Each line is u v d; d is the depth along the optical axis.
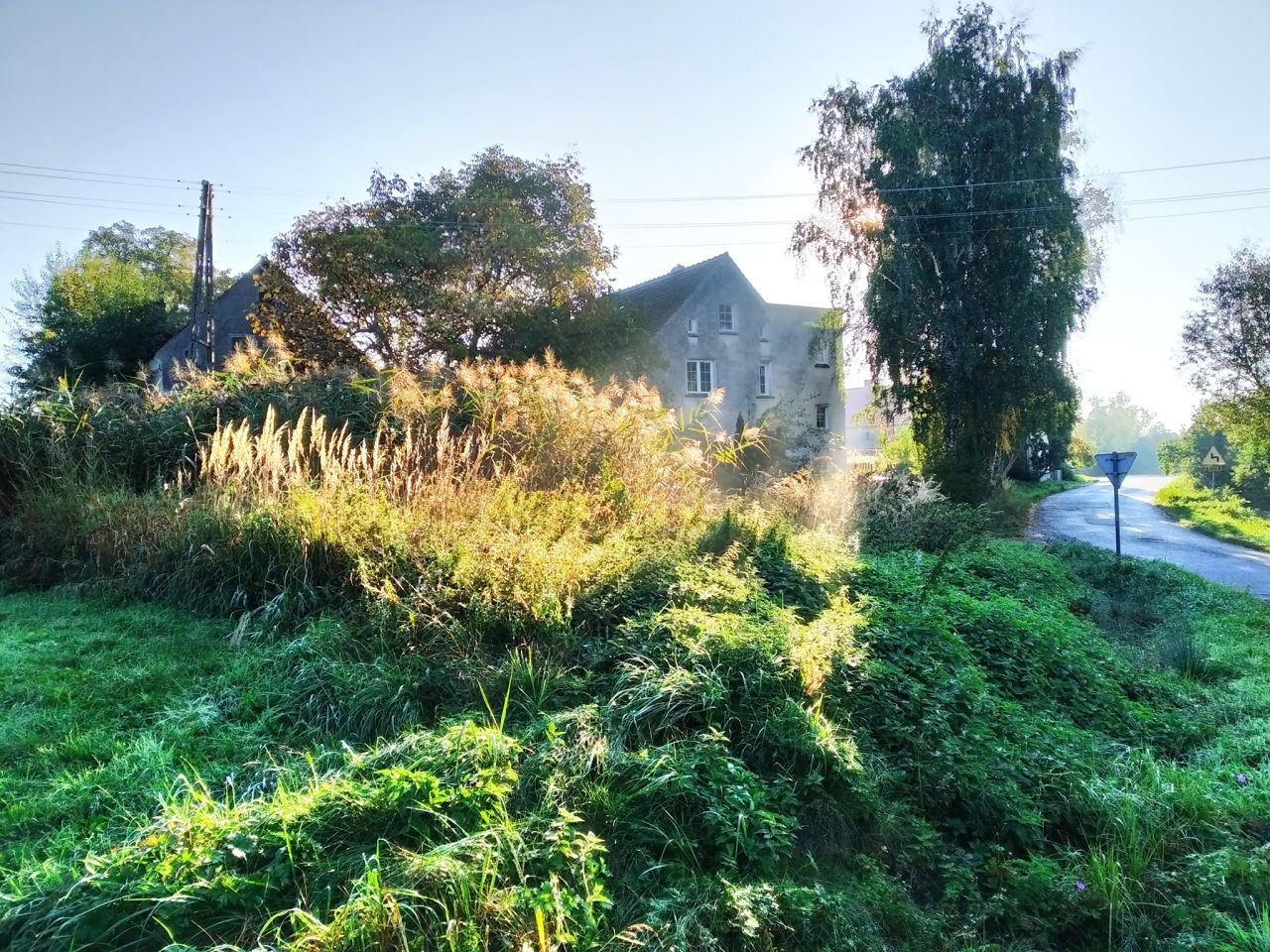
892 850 3.54
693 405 29.02
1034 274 21.91
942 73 22.23
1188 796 4.42
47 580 6.38
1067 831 4.07
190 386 9.41
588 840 2.74
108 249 45.69
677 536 6.76
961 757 4.11
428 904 2.38
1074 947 3.27
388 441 7.91
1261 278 26.03
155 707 3.94
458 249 23.36
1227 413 27.53
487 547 5.18
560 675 4.07
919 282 21.95
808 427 25.33
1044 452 46.94
